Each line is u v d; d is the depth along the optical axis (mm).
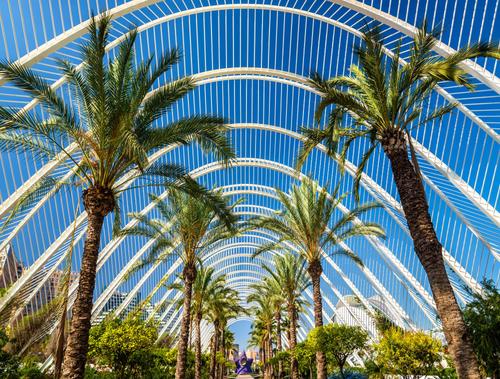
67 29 13094
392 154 9031
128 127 8570
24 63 12070
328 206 16875
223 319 35219
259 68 19297
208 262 43125
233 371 94125
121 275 24906
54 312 17938
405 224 19844
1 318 16547
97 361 16500
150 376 19531
